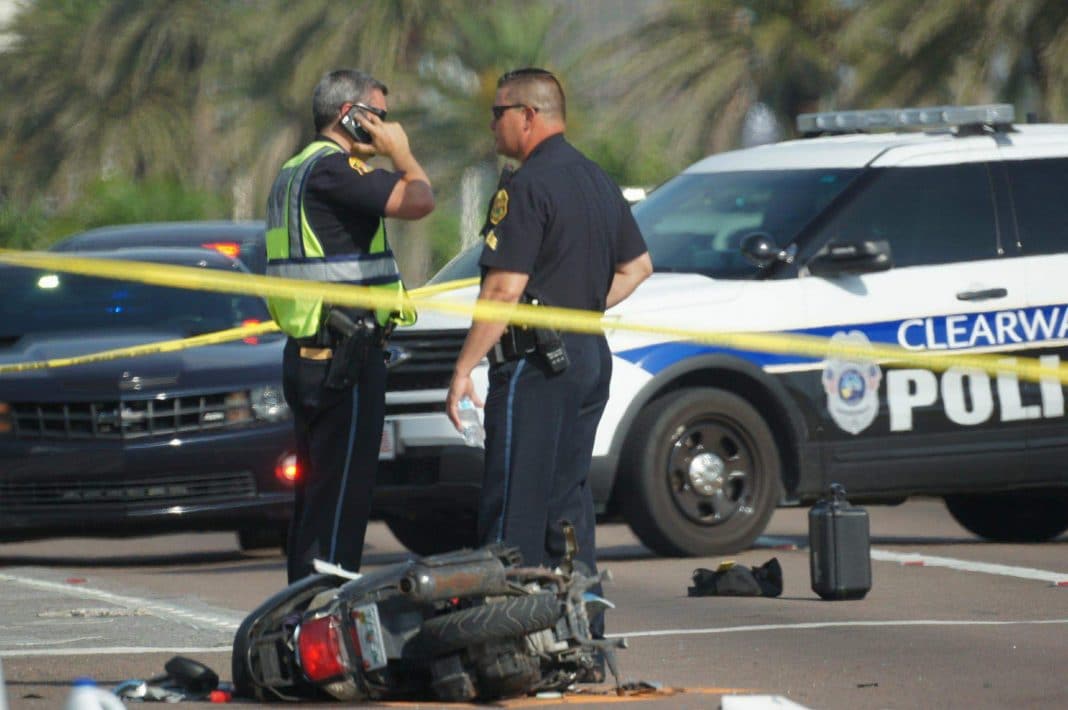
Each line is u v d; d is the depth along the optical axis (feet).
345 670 70.95
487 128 421.59
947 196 134.51
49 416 134.00
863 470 130.21
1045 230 136.26
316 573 79.66
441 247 417.28
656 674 80.94
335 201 79.30
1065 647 88.33
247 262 174.60
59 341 141.38
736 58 395.75
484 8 433.89
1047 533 148.36
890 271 130.93
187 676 75.00
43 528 134.21
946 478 132.57
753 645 89.20
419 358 125.70
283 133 438.81
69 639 93.76
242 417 134.00
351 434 80.84
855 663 83.76
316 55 426.92
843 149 137.59
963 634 92.48
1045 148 138.82
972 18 360.89
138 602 110.32
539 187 77.15
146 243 178.09
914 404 131.13
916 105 366.63
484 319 76.54
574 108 414.00
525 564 77.05
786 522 164.14
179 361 135.64
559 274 77.51
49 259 77.77
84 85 498.69
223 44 475.72
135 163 488.85
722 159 143.23
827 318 128.57
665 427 124.26
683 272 130.62
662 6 406.00
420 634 70.64
